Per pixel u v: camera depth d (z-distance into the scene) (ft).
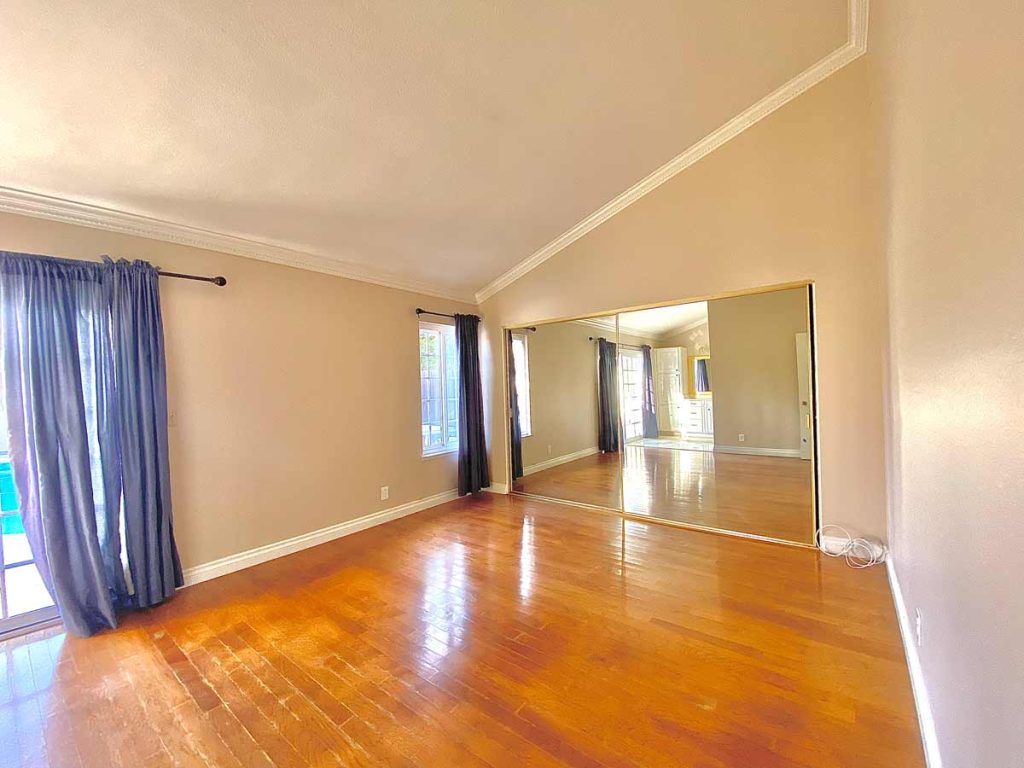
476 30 6.79
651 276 12.68
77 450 7.77
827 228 10.05
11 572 7.79
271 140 7.67
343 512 12.43
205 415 9.81
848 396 9.90
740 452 11.82
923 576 4.73
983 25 2.21
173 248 9.44
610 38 7.65
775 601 8.10
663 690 5.90
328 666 6.61
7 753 5.16
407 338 14.46
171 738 5.32
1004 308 2.05
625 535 11.94
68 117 6.36
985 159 2.25
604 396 14.34
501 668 6.46
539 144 9.80
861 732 5.06
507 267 15.49
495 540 11.76
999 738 2.18
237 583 9.50
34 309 7.54
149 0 5.22
